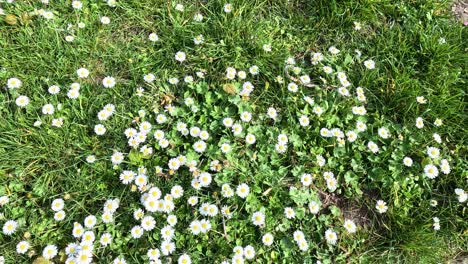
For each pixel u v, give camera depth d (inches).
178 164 21.8
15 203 21.0
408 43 27.2
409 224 22.3
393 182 23.0
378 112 25.2
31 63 23.9
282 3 27.7
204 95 24.1
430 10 28.3
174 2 26.7
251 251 20.3
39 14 25.0
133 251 20.2
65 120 22.8
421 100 24.9
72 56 24.6
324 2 27.6
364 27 27.8
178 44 25.6
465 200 22.9
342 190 23.1
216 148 22.5
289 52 26.3
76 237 20.2
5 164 21.5
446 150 24.5
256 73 24.7
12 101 22.9
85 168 21.9
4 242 20.2
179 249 20.6
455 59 26.5
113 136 22.7
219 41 25.9
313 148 23.3
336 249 21.6
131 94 24.2
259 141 23.1
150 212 20.9
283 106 24.4
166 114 23.5
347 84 24.8
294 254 21.0
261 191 21.9
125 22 26.2
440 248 22.1
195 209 21.0
